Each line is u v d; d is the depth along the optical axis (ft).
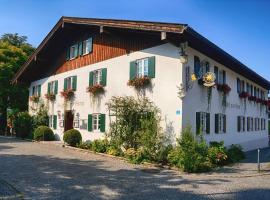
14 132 97.19
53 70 82.28
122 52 58.13
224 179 36.01
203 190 30.48
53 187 30.17
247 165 46.62
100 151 55.01
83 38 70.59
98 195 27.84
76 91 71.46
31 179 33.30
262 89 91.30
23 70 87.76
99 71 64.85
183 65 46.91
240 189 31.19
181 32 42.47
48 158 48.26
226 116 61.21
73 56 74.33
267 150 75.92
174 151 43.47
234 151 55.77
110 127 56.03
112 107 54.70
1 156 49.34
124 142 52.08
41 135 75.20
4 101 107.76
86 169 39.93
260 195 29.01
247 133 74.33
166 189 30.58
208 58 54.54
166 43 49.32
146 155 46.06
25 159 46.68
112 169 40.47
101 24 56.13
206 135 52.42
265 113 92.43
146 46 52.90
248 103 76.02
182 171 40.06
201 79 51.55
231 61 58.08
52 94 80.43
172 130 47.11
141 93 52.85
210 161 45.29
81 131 68.59
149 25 46.70
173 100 47.47
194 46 48.85
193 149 41.32
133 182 33.27
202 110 51.70
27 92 108.47
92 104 65.51
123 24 51.19
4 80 103.81
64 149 60.59
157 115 49.21
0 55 106.52
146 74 52.70
